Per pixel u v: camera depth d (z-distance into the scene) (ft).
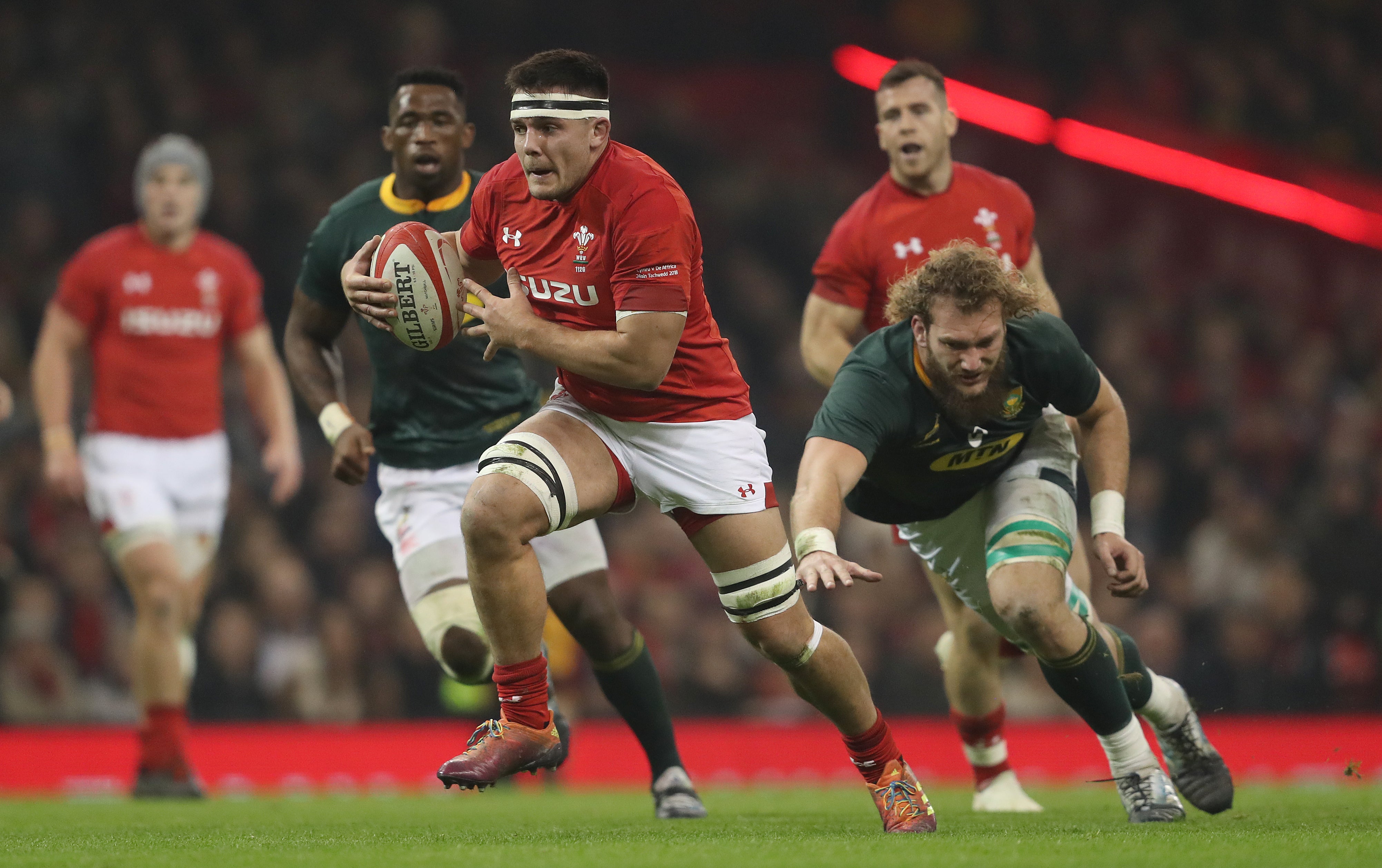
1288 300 211.00
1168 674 143.02
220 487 95.25
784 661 50.21
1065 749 115.65
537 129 47.21
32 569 135.74
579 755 116.47
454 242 54.29
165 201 92.48
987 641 68.95
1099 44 224.53
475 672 65.92
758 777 116.88
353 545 146.72
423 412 68.59
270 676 132.98
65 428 93.35
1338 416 180.65
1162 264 209.87
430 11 206.18
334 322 69.00
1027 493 55.01
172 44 192.95
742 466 50.34
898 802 50.80
